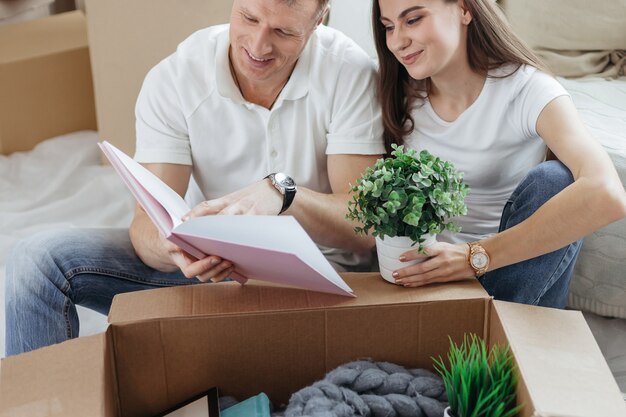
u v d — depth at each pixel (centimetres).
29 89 257
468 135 157
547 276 146
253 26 137
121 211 235
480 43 151
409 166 122
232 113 153
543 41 212
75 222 230
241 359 119
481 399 105
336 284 114
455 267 125
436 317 119
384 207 119
